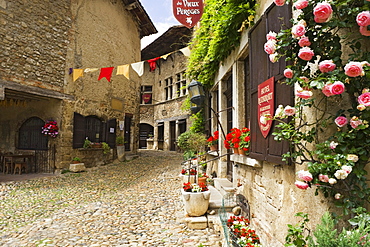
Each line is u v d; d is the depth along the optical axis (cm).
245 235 255
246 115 383
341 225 168
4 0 661
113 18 1068
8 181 666
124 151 1130
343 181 160
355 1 157
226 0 337
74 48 862
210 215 362
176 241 304
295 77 170
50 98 794
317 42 162
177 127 1571
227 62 453
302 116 187
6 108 898
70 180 701
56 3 804
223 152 512
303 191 185
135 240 309
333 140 167
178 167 918
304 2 152
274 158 224
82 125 891
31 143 852
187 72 709
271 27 241
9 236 325
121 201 490
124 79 1160
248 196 325
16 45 686
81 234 330
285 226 212
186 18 369
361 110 144
